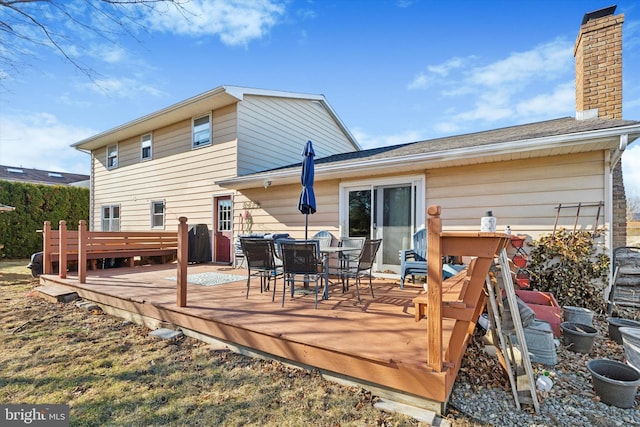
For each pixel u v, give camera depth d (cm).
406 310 366
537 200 471
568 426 203
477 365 277
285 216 744
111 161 1191
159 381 260
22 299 533
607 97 518
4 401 234
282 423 206
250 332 304
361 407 223
